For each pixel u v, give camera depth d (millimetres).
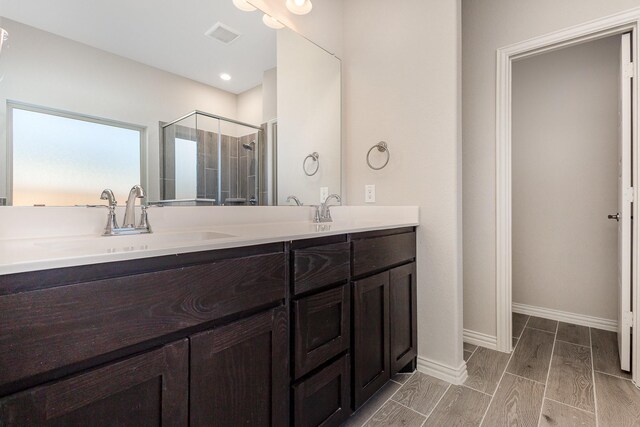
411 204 1790
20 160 947
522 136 2730
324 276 1135
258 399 915
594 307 2428
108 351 625
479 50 2117
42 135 988
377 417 1350
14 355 520
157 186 1249
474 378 1672
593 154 2436
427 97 1734
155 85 1255
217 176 1454
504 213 2016
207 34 1420
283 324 991
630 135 1688
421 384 1609
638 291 1616
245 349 880
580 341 2148
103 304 618
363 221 1849
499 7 2043
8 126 929
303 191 1853
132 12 1197
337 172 2057
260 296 919
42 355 547
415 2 1783
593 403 1445
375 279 1397
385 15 1915
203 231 1230
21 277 533
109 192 1050
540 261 2656
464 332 2176
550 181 2609
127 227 1071
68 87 1041
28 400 533
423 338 1742
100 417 618
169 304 717
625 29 1673
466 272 2164
